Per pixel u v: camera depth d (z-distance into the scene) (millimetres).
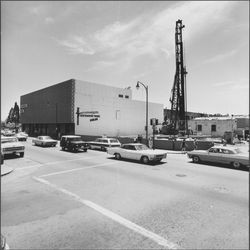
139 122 53406
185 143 24453
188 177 11469
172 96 47406
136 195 8422
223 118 51031
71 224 5898
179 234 5355
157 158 15312
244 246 4734
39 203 7512
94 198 8055
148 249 4715
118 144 23828
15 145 18219
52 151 23203
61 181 10609
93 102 43406
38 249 4695
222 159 14719
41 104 52625
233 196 8273
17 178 11258
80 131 40906
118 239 5133
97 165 14961
